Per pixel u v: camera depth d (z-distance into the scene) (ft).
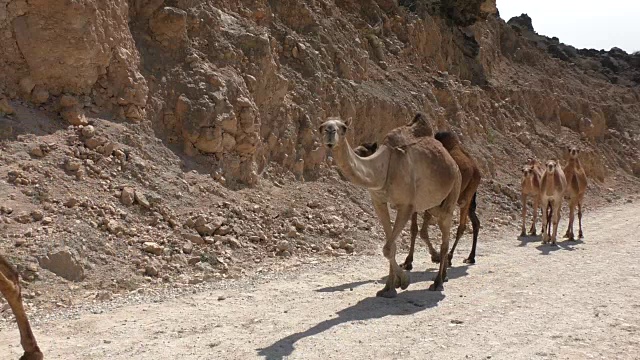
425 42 89.10
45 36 37.68
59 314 25.03
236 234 37.93
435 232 51.01
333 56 62.95
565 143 107.04
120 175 36.96
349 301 27.40
